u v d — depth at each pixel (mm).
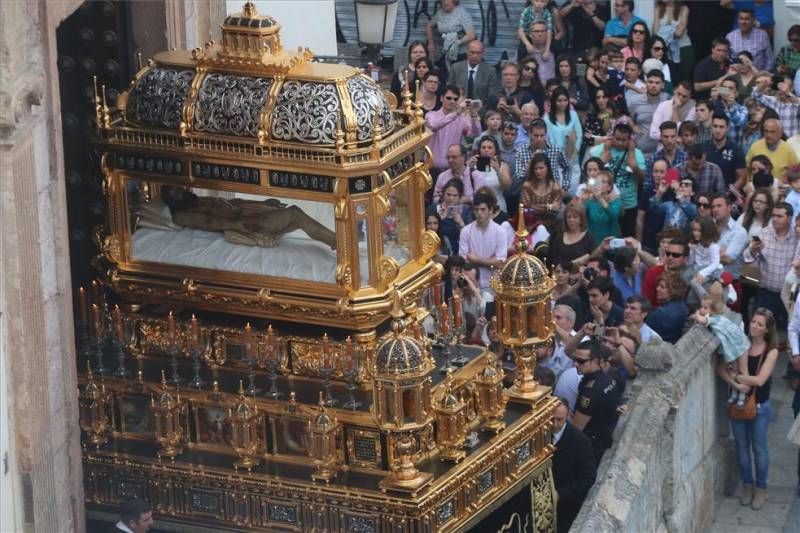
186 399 19484
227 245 19969
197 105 19656
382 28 27125
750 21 34469
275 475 18938
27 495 17438
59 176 17719
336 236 19281
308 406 19031
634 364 24094
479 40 35500
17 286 17078
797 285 26688
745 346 24953
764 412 25125
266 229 19797
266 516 19031
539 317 20453
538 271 20391
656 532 22625
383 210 19203
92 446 19656
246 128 19406
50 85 17500
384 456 18781
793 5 35156
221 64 19672
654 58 33094
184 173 19812
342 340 19406
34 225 17312
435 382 19469
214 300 19844
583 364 22109
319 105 19141
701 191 28844
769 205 27188
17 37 16703
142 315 20156
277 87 19375
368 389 19219
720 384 25406
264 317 19766
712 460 25266
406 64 33531
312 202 19453
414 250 20047
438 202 27797
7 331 17156
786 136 30984
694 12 35500
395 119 19812
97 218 21844
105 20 21969
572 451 21234
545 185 27266
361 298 19266
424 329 20672
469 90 32656
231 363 19812
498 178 28219
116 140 19953
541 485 20547
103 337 20281
